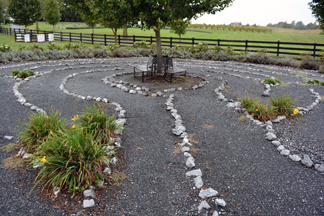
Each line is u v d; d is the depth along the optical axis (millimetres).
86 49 14766
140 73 9555
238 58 14867
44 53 13023
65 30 42562
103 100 5828
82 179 2711
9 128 4172
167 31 41656
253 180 3025
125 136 4121
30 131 3635
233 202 2621
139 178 3012
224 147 3869
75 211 2418
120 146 3543
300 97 6773
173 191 2789
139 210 2480
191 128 4543
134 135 4176
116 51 15211
